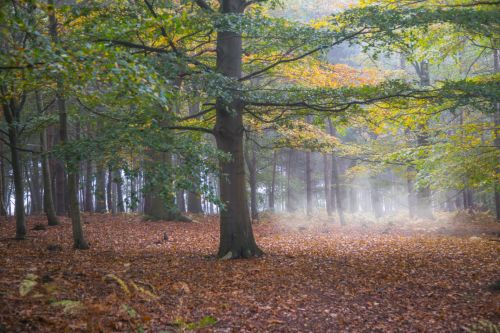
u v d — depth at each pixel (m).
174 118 10.48
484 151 11.99
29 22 8.40
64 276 8.52
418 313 6.85
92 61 5.75
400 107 11.55
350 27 10.77
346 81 16.70
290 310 6.98
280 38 10.83
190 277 9.35
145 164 9.52
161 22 7.92
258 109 13.25
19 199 14.07
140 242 15.09
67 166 9.73
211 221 23.02
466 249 13.11
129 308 5.98
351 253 12.89
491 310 6.84
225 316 6.55
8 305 5.93
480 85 10.22
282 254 12.62
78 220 12.87
